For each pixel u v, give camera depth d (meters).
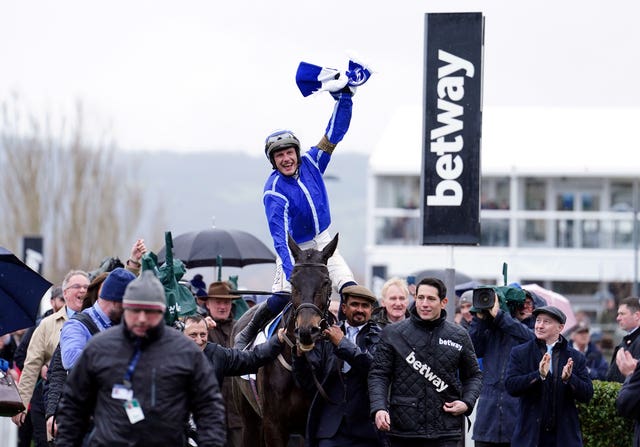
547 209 43.25
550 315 11.68
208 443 8.05
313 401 10.57
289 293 11.29
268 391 10.95
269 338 10.98
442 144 12.98
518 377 11.70
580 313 24.41
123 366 8.05
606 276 41.62
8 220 59.53
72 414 8.23
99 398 8.12
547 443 11.73
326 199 11.45
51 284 11.80
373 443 10.60
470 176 12.95
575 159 41.00
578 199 43.28
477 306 12.57
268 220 11.15
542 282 41.72
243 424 12.45
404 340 10.45
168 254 10.85
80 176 60.97
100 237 61.59
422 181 13.02
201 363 8.18
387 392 10.37
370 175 42.81
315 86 11.59
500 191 43.34
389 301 13.20
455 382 10.51
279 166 11.20
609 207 43.22
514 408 12.73
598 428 13.55
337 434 10.59
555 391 11.67
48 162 60.53
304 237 11.37
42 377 14.05
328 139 11.53
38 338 12.97
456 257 41.62
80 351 9.77
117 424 7.99
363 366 10.41
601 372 17.97
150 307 8.00
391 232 43.00
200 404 8.16
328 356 10.57
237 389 12.38
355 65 11.45
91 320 9.99
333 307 12.95
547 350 11.78
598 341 24.83
